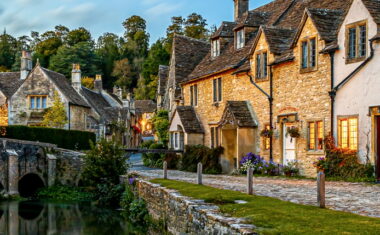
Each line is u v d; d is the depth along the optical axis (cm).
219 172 2447
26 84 4131
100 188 2355
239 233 731
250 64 2314
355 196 1167
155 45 9638
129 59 10512
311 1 2339
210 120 2778
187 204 1063
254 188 1425
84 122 4491
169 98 3653
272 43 2134
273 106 2130
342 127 1734
